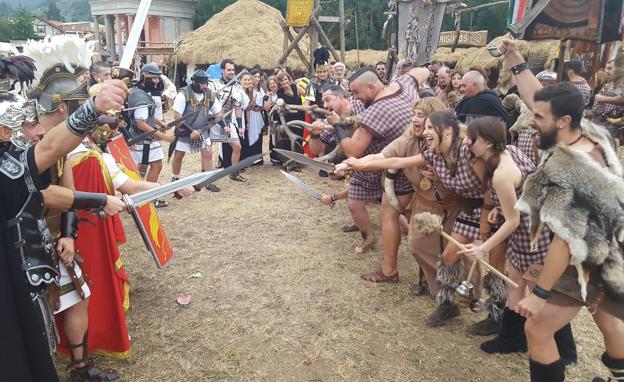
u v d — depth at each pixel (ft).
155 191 8.12
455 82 21.71
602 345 10.68
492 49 11.32
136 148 19.21
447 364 10.06
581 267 7.09
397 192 12.55
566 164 7.04
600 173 7.00
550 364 7.90
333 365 10.01
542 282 7.32
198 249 15.76
